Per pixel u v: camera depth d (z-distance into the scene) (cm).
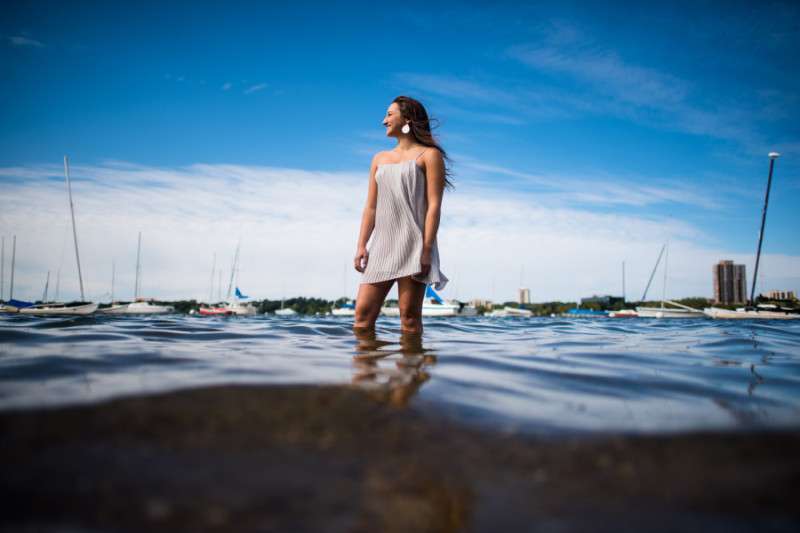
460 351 220
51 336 240
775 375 167
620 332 420
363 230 384
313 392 111
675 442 85
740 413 108
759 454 80
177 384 117
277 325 411
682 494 67
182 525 58
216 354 186
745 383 151
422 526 59
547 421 98
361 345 242
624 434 89
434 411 102
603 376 157
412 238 345
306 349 217
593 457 79
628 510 63
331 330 356
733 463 77
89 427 85
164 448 78
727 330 445
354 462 76
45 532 56
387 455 79
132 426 86
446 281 356
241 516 60
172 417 91
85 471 70
